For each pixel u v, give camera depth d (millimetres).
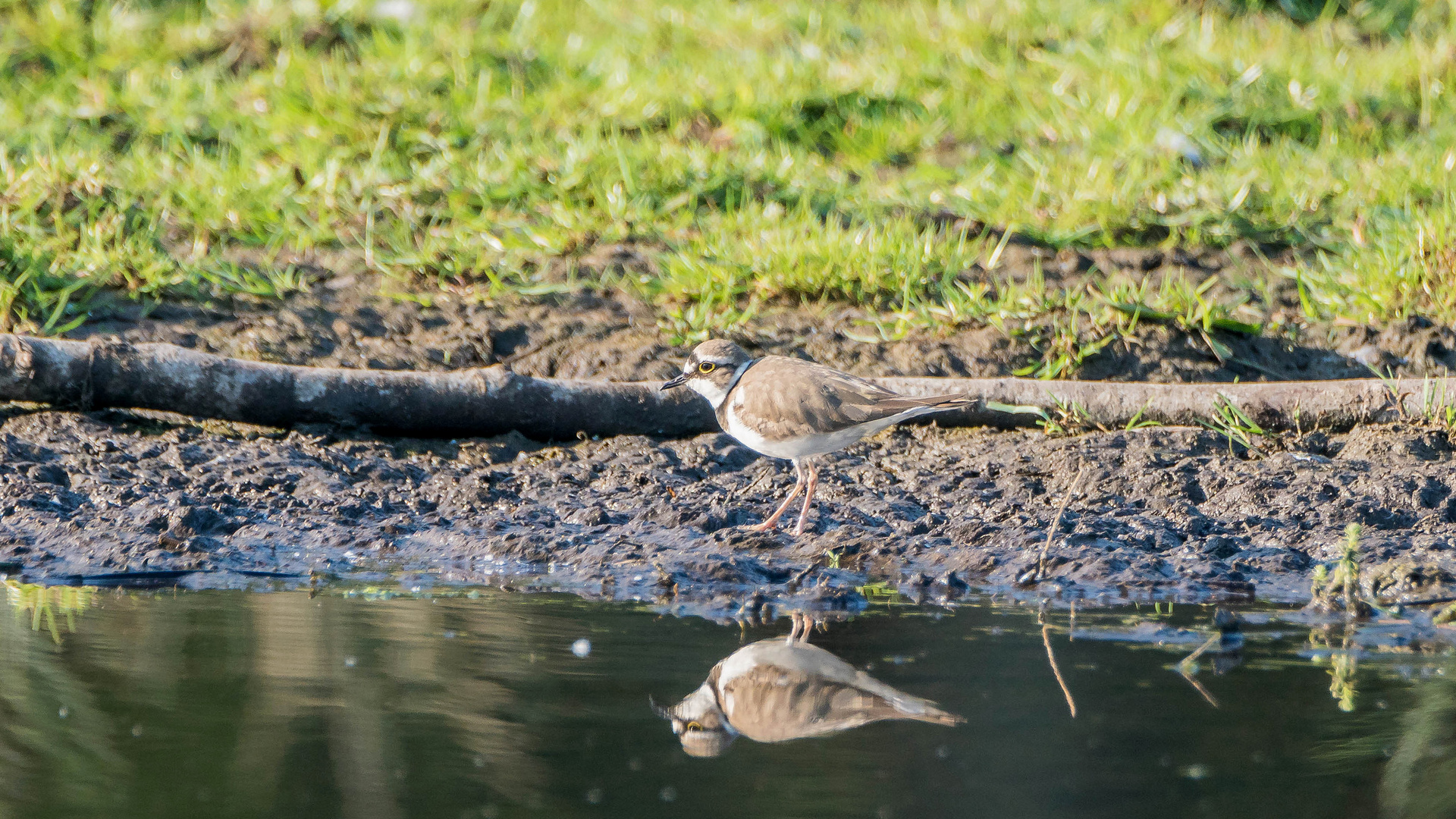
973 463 11195
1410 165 15953
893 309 13516
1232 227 15133
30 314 12367
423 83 17344
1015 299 13258
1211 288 14047
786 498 10391
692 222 14969
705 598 8391
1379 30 20750
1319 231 15172
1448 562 8852
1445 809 5215
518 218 14914
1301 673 6883
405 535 9656
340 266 14016
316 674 6758
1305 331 13305
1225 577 8734
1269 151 16641
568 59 18516
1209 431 11461
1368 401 11523
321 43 18469
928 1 20922
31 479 10102
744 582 8727
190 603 8078
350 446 11375
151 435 11250
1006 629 7691
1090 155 16531
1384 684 6688
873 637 7508
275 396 11375
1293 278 14273
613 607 8109
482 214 14906
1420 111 17922
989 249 14602
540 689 6594
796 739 6020
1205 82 18188
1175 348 12781
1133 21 20109
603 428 11750
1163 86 18031
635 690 6586
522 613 7934
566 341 13008
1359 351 12867
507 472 10953
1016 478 10828
